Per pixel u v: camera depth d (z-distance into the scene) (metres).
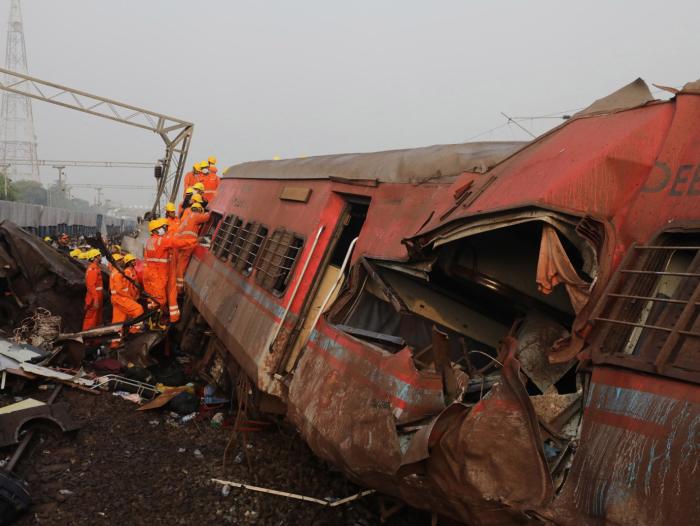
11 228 12.64
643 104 3.71
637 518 2.49
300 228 7.03
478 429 3.09
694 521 2.31
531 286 4.57
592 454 2.81
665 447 2.52
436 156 5.46
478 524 3.19
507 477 3.00
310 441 4.81
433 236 4.26
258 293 7.43
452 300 5.36
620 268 3.17
